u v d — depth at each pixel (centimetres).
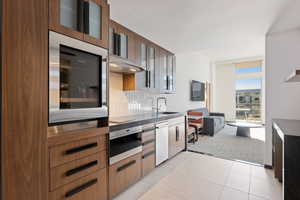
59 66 131
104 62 172
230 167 279
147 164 249
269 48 270
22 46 106
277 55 265
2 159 99
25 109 109
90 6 160
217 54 650
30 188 112
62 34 133
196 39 293
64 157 137
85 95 157
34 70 114
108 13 177
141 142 236
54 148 129
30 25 111
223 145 405
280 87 264
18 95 105
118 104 284
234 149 374
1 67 97
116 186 190
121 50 236
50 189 126
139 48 271
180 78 489
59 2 131
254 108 749
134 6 190
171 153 314
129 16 212
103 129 171
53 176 129
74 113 144
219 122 575
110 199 182
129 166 211
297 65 253
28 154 111
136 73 276
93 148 162
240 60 737
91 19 161
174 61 388
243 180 236
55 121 128
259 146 396
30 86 112
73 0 147
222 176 248
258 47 548
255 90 744
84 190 153
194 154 344
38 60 116
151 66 304
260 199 192
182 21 225
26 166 110
